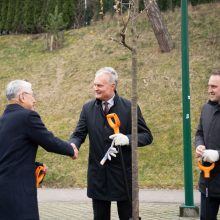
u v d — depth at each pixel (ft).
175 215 33.78
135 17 20.22
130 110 20.95
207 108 20.88
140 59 70.74
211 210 20.48
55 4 86.02
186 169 33.24
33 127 18.51
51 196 42.98
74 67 73.15
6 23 90.79
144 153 52.13
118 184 20.40
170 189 45.11
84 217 33.99
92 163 20.89
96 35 80.48
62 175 49.83
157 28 71.31
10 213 17.87
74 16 86.07
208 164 20.39
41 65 75.97
